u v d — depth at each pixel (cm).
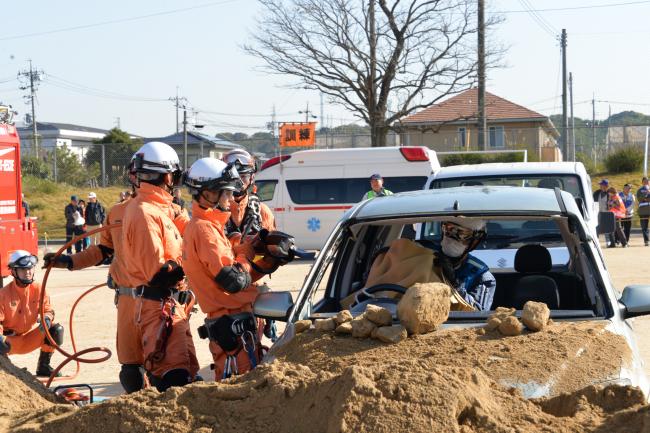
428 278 475
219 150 5434
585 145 4812
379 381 320
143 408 346
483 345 382
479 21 3011
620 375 357
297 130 3288
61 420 357
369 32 3378
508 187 535
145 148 562
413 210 487
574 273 544
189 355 558
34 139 4225
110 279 684
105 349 625
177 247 563
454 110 5288
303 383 335
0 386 506
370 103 3431
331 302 520
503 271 610
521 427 306
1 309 787
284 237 557
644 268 1591
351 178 2017
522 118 5244
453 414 303
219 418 337
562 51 4728
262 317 455
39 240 3058
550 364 361
